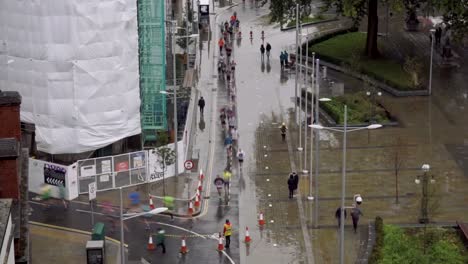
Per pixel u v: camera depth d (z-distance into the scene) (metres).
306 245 75.75
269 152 95.88
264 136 100.25
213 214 81.94
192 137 100.00
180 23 128.12
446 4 111.44
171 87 101.00
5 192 54.94
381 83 113.75
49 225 79.62
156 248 75.38
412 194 84.44
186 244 76.31
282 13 123.25
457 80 115.25
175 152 88.69
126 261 72.75
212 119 106.25
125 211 82.00
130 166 86.94
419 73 114.94
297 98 108.31
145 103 93.19
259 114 107.12
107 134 88.56
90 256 69.94
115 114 88.38
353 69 116.00
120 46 86.88
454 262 68.06
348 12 113.38
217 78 121.56
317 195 78.69
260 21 148.62
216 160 94.38
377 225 76.31
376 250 72.00
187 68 114.44
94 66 86.00
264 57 130.00
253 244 76.25
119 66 87.38
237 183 88.56
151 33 91.88
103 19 85.19
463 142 96.50
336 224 79.25
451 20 113.56
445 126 100.94
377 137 98.31
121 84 88.00
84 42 85.06
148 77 92.69
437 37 127.25
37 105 86.94
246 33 142.00
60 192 84.38
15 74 87.44
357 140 97.69
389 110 105.69
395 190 85.38
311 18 144.50
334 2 123.81
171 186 87.25
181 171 90.56
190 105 106.50
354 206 79.00
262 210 82.56
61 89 86.06
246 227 77.38
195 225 79.75
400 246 70.38
